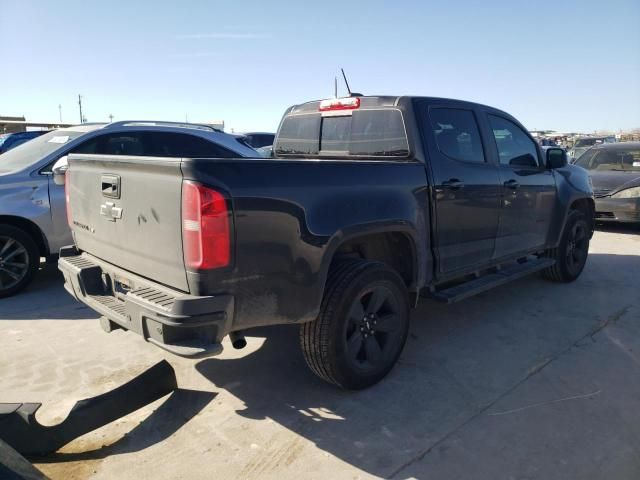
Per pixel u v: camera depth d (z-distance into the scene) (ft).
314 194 10.36
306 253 10.19
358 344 11.61
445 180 13.60
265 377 12.66
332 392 11.93
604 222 34.65
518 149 17.19
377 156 14.15
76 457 9.61
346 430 10.41
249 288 9.48
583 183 20.66
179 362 13.48
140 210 9.97
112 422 10.73
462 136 14.74
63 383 12.34
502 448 9.80
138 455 9.66
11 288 18.70
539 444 9.92
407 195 12.47
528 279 21.42
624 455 9.58
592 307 17.81
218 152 23.04
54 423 10.59
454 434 10.26
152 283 10.04
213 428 10.52
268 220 9.57
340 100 15.14
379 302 11.93
